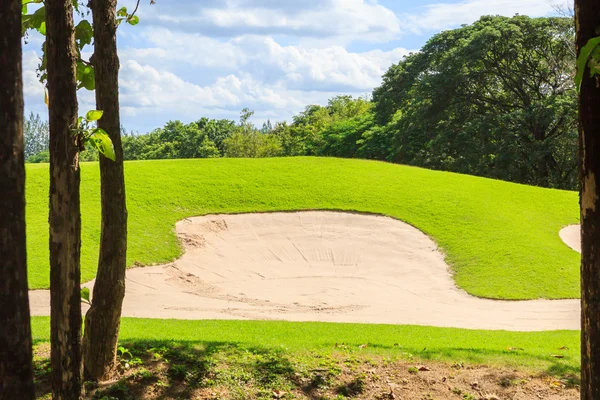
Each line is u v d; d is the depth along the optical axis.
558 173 38.56
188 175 28.16
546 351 9.86
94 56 6.44
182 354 7.77
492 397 7.24
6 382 2.75
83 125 4.02
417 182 28.89
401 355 8.73
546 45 39.22
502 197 27.47
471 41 38.94
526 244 22.00
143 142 84.62
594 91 3.86
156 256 20.41
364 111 71.94
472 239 22.69
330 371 7.73
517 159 37.47
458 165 39.84
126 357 7.50
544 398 7.25
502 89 42.59
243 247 22.36
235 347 8.41
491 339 11.87
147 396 6.61
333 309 16.58
